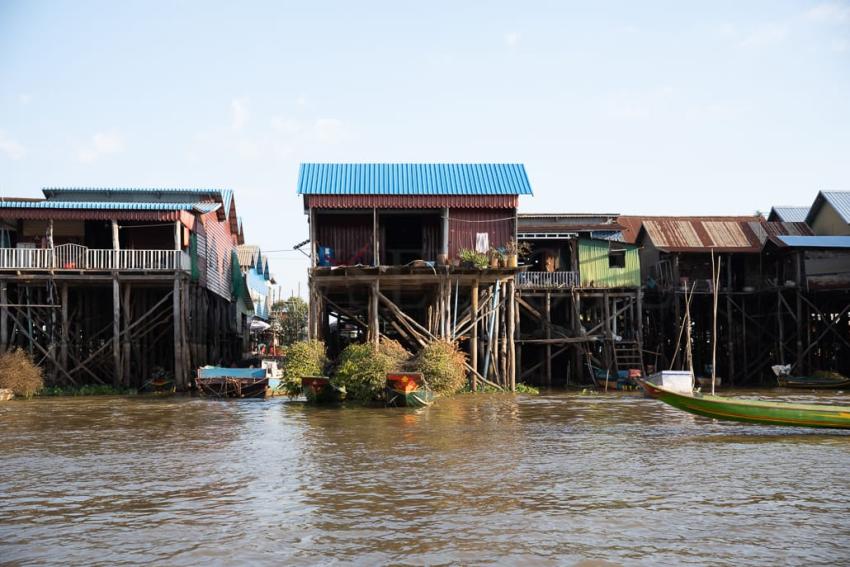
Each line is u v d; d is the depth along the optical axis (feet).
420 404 88.38
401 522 35.81
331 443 59.72
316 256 110.52
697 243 151.02
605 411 84.99
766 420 65.62
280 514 37.42
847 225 150.30
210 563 30.37
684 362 147.84
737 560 30.68
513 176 115.96
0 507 39.45
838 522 36.11
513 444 58.95
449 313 101.76
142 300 126.93
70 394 109.60
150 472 48.42
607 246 137.49
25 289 121.70
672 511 37.88
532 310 133.39
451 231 112.27
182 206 114.83
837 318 141.28
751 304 155.43
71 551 32.01
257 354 194.59
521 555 31.07
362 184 111.24
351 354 95.25
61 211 112.16
